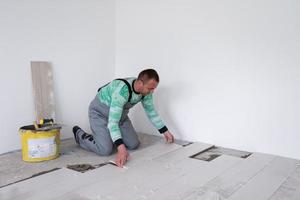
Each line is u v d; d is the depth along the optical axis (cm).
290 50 259
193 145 310
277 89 270
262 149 286
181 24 321
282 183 211
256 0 270
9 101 274
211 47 303
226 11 288
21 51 278
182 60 326
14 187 196
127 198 183
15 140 284
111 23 374
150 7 344
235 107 296
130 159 260
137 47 363
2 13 259
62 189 194
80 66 341
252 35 277
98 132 276
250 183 210
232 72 293
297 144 266
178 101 335
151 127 362
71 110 337
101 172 227
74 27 328
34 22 286
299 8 250
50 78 307
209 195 189
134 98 264
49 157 257
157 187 200
